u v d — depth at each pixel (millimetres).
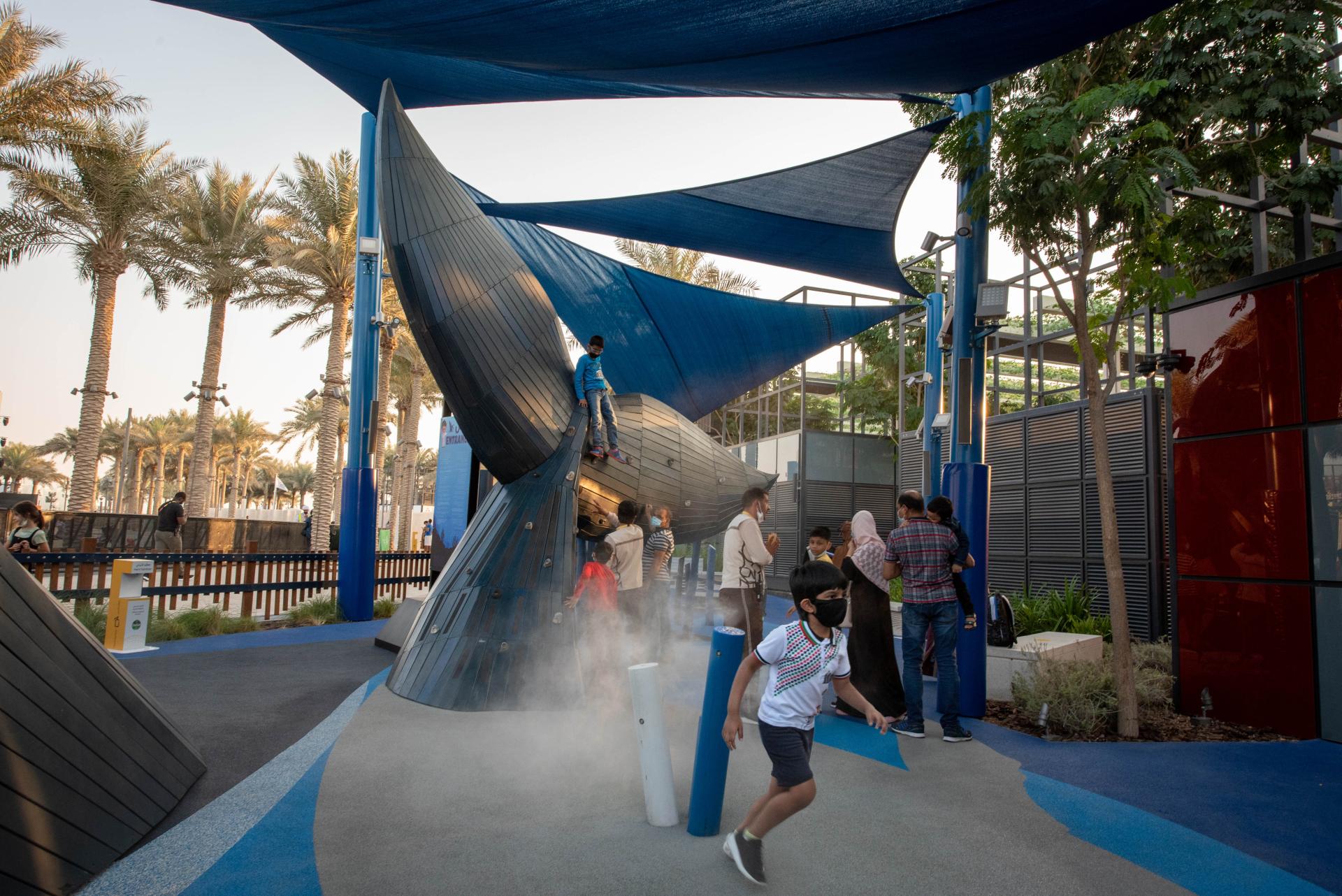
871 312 11562
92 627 8773
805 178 9266
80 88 17156
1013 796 4242
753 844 3068
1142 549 10609
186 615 9984
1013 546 13086
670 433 8742
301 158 22828
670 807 3701
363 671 7660
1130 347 11648
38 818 2846
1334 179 6383
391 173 6109
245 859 3205
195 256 22828
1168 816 3984
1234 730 5988
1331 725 5617
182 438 60188
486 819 3707
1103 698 6121
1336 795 4355
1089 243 6094
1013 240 6469
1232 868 3342
